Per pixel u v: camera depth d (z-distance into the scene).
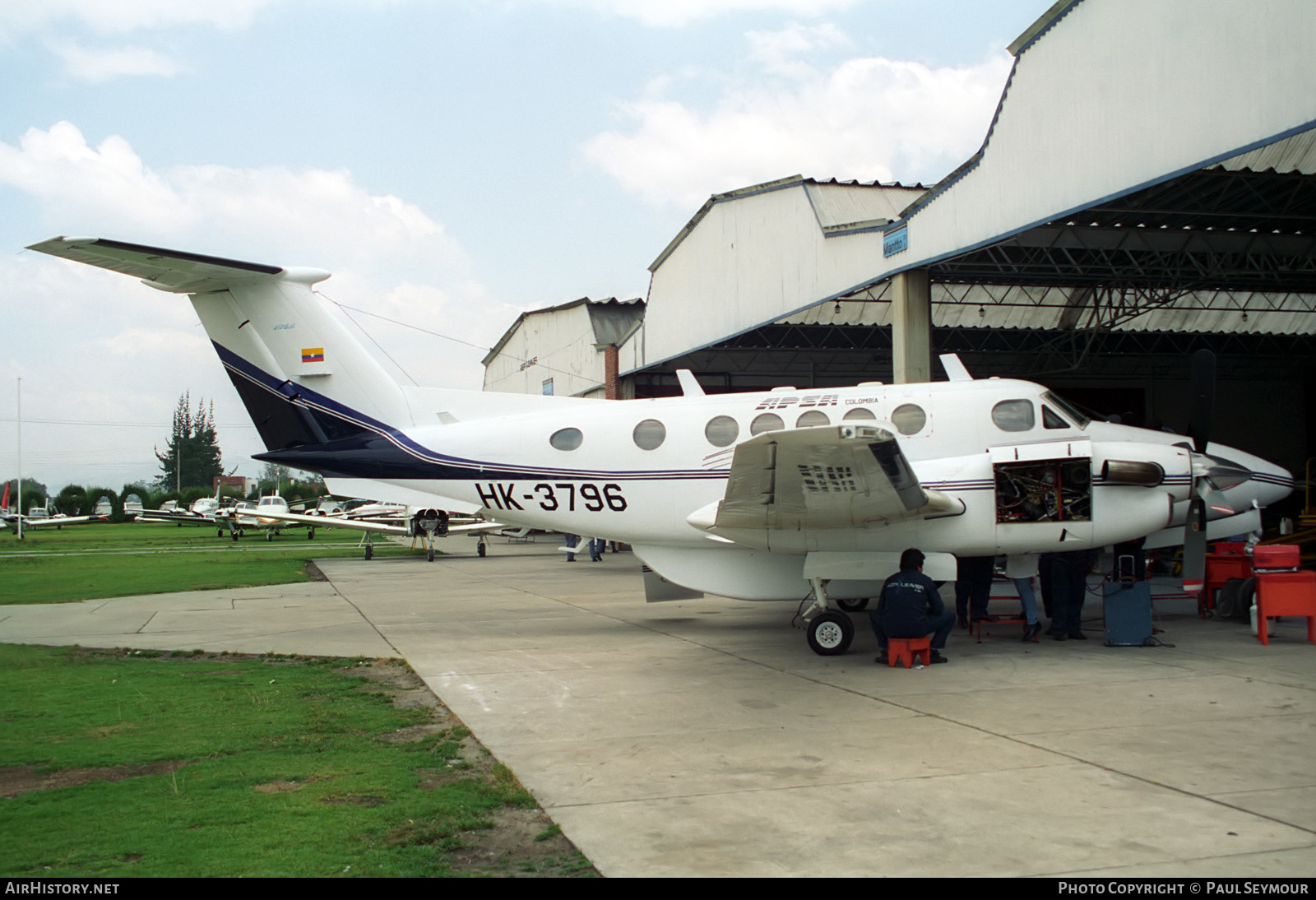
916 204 15.95
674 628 11.48
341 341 11.87
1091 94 12.09
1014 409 10.30
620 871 3.80
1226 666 8.25
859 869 3.79
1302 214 18.50
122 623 12.62
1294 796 4.63
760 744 5.86
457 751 5.78
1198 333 30.28
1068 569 9.84
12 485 92.62
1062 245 20.14
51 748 5.87
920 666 8.49
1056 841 4.07
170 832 4.29
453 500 11.66
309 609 14.17
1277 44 9.61
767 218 21.19
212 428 130.12
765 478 8.17
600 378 33.00
